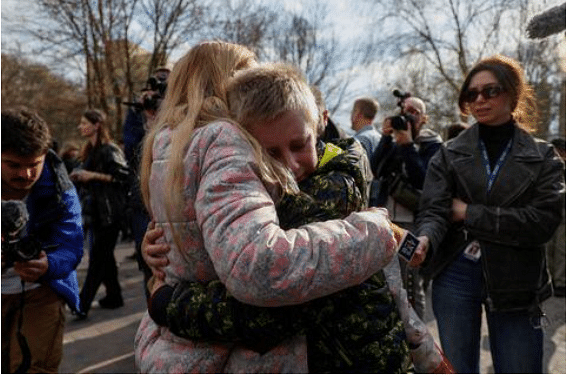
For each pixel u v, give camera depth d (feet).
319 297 3.31
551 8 4.41
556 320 12.59
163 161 3.62
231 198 3.16
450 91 48.65
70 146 21.38
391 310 3.68
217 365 3.55
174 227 3.46
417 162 9.99
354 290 3.55
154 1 47.73
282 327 3.37
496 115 6.63
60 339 7.02
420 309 10.27
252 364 3.49
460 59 43.42
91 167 13.80
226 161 3.25
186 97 3.85
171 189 3.44
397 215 10.27
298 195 3.46
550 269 14.94
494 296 6.55
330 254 3.13
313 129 3.58
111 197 13.53
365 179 3.83
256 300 3.09
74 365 10.60
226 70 3.80
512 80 6.61
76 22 48.01
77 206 7.02
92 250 13.71
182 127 3.55
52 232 6.82
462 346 6.94
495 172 6.63
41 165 6.43
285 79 3.48
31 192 6.69
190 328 3.43
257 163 3.30
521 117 6.89
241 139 3.35
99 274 13.70
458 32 42.01
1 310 6.70
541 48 28.22
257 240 3.05
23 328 6.66
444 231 6.82
